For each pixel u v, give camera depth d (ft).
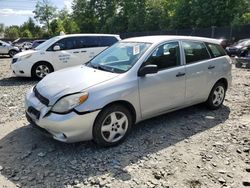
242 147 14.49
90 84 13.38
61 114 12.57
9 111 19.89
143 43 16.35
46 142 14.57
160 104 15.81
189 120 17.99
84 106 12.69
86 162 12.70
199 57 18.19
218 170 12.36
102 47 36.04
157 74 15.42
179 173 12.05
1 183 11.18
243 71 40.98
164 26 145.59
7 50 82.33
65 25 242.58
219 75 19.27
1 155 13.26
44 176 11.65
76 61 34.58
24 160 12.84
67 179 11.46
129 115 14.43
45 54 32.96
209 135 15.83
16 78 34.86
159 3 157.79
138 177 11.68
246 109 20.61
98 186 11.06
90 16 226.79
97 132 13.30
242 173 12.21
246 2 113.80
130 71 14.58
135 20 163.73
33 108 13.65
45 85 14.25
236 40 91.71
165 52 16.25
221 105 20.89
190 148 14.25
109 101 13.32
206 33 102.22
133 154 13.47
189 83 17.19
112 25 188.55
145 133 15.87
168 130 16.37
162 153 13.65
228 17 109.29
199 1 115.85
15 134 15.62
